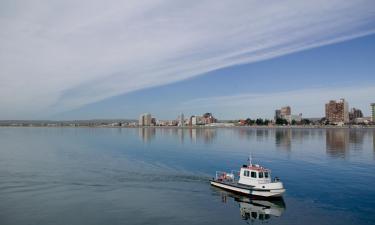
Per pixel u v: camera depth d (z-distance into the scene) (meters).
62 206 63.44
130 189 77.44
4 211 60.31
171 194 73.06
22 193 73.12
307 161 125.69
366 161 125.00
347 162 122.75
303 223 55.66
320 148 178.25
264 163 120.44
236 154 149.75
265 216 58.84
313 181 87.25
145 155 145.62
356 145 195.62
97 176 92.56
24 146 194.75
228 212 61.09
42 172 98.38
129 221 55.62
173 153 154.50
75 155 145.50
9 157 137.38
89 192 74.25
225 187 77.00
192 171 101.88
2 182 84.12
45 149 175.12
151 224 54.41
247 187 71.38
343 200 68.69
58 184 82.19
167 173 97.94
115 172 99.12
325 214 59.84
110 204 65.12
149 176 92.94
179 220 56.50
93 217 57.41
